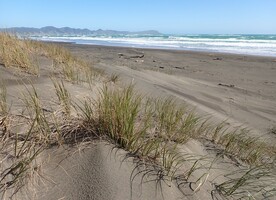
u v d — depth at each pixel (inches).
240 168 117.6
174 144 117.3
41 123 97.4
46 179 77.7
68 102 121.4
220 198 89.8
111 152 94.5
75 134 101.3
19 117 102.8
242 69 602.9
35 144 90.7
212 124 180.1
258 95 350.3
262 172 117.2
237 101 294.2
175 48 1234.6
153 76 356.5
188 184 91.0
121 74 296.4
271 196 99.3
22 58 194.1
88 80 193.8
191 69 561.3
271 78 504.1
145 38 2461.9
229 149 135.8
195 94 288.7
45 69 206.8
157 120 137.2
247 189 100.0
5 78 156.7
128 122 102.4
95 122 108.9
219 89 354.6
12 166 77.9
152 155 99.9
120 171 86.5
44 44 346.3
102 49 946.1
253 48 1261.1
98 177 81.5
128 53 824.3
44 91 142.2
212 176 102.2
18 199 69.2
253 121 226.7
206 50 1117.7
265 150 152.6
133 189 80.7
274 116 255.1
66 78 189.3
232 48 1261.1
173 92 268.8
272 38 2064.5
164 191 84.0
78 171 82.8
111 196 75.9
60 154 89.3
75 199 72.9
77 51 789.2
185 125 134.6
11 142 88.1
